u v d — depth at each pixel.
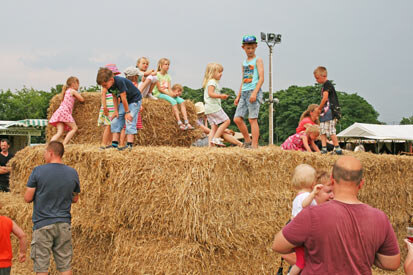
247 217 4.18
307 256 2.30
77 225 4.59
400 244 6.42
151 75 6.75
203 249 3.80
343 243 2.18
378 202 5.90
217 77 6.52
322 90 5.59
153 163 3.95
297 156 4.79
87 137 6.56
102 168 4.32
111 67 6.84
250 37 5.77
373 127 26.33
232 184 4.01
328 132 5.51
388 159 5.98
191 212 3.69
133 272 3.95
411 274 2.45
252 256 4.26
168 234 3.92
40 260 4.04
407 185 6.46
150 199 3.94
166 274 3.70
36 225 4.09
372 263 2.22
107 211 4.29
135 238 4.08
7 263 3.54
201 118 9.68
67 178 4.22
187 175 3.76
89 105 6.52
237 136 17.06
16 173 6.09
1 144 7.83
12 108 43.47
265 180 4.42
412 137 26.00
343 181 2.36
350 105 79.38
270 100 23.39
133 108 5.06
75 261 4.86
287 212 4.65
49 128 6.87
